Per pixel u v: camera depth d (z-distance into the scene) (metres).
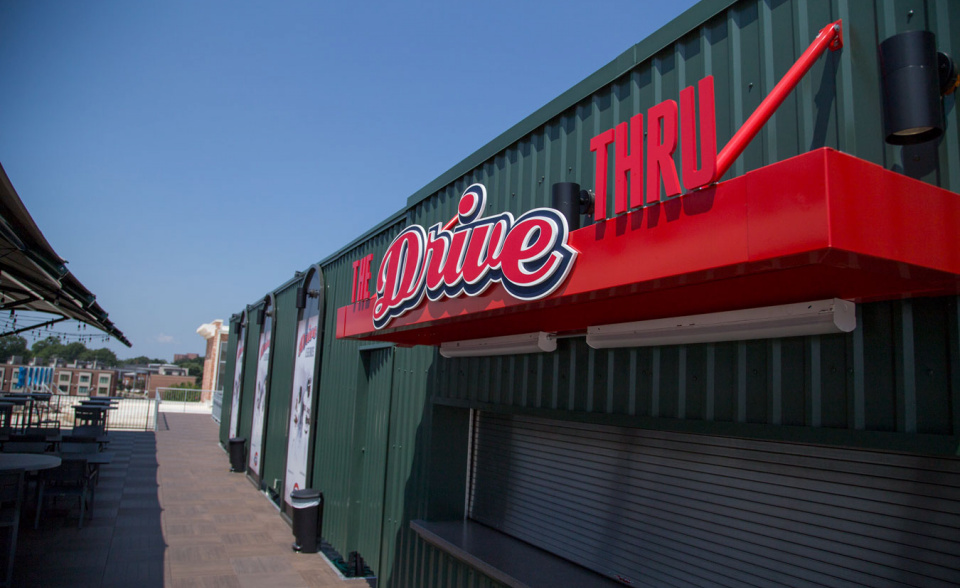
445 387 6.03
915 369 2.38
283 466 12.05
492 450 5.69
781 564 3.00
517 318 3.84
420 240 4.61
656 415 3.54
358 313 5.63
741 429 3.00
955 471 2.37
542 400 4.59
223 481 14.57
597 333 3.83
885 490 2.61
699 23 3.46
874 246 1.89
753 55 3.14
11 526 6.83
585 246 2.86
